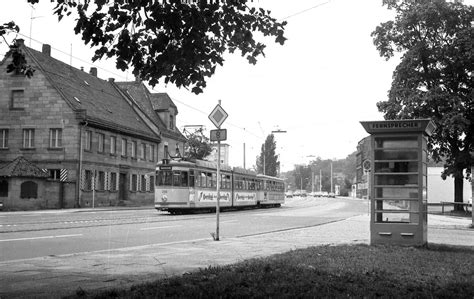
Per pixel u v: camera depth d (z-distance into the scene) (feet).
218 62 26.73
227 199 132.98
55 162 140.36
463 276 28.22
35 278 29.19
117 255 39.65
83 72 180.86
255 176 157.07
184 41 24.68
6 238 52.70
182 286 23.90
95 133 149.69
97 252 41.34
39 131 142.72
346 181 504.43
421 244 41.22
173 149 209.77
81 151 140.97
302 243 49.24
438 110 127.24
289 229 70.13
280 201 184.14
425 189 42.80
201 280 25.88
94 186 147.74
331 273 27.99
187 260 36.83
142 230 65.36
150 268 33.04
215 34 25.86
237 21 25.46
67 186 136.05
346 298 21.74
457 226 89.40
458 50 126.72
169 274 30.42
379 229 42.39
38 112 143.23
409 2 135.64
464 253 39.01
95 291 24.08
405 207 41.73
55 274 30.60
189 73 26.25
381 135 41.93
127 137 170.19
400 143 41.70
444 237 62.90
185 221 84.79
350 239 53.83
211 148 226.17
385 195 42.24
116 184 161.58
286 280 25.62
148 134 185.06
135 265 34.37
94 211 126.62
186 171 112.78
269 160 378.32
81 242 50.26
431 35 132.77
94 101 164.35
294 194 468.34
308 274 27.37
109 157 157.69
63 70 162.81
